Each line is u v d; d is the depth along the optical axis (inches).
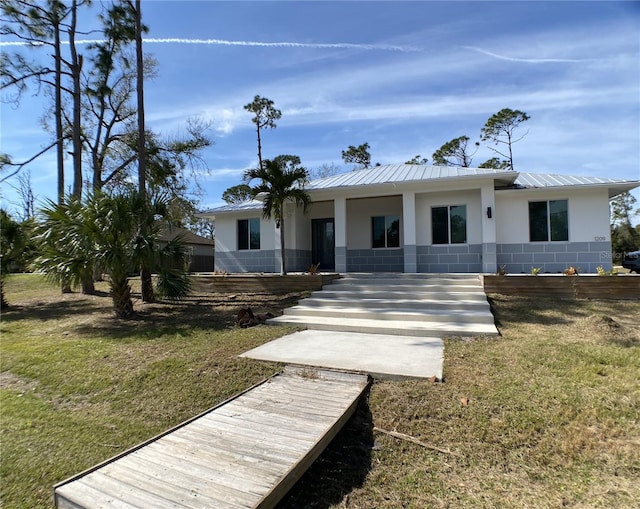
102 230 323.0
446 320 292.7
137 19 460.1
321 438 130.9
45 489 130.6
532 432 137.5
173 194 645.3
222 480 109.4
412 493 116.0
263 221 625.9
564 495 109.9
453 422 146.9
